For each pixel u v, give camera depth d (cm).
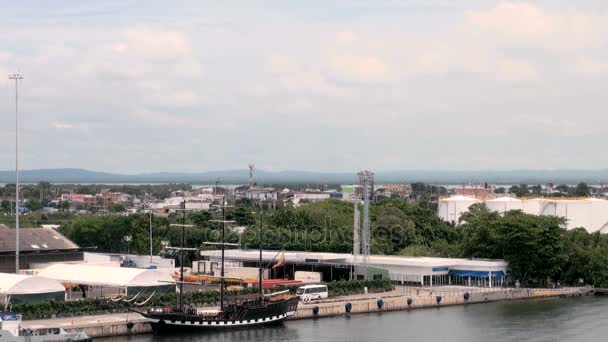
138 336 17550
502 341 17525
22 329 15550
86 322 17538
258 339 17400
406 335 18038
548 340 17638
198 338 17450
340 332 18300
